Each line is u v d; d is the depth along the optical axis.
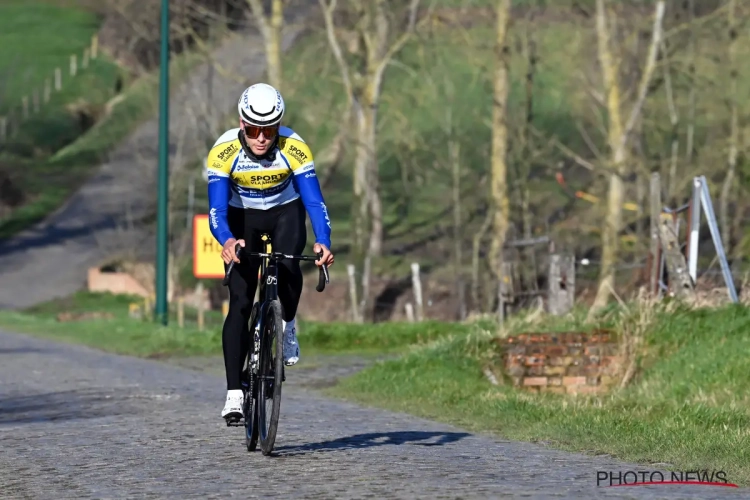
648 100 120.06
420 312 113.44
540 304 56.12
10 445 26.73
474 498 18.16
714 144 129.38
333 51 125.38
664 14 112.00
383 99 137.12
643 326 40.69
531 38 121.88
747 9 114.50
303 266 150.62
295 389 43.97
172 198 135.62
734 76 118.12
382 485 19.62
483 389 38.78
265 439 23.38
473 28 130.50
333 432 28.19
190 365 55.25
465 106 178.00
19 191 194.88
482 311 123.75
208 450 24.81
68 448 25.86
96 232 177.00
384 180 183.50
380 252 151.62
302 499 18.44
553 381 40.53
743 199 133.62
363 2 125.50
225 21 138.00
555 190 163.88
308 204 23.92
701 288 46.72
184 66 177.25
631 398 35.00
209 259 76.31
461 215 167.12
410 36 125.19
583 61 118.12
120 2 196.62
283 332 24.36
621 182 106.94
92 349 67.62
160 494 19.39
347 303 135.00
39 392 41.38
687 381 35.62
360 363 53.94
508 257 61.34
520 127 124.94
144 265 155.88
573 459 23.64
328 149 170.25
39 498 19.42
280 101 23.31
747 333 38.53
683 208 45.94
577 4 115.75
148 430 28.89
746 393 32.91
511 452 24.77
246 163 23.78
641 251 110.81
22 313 141.62
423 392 39.00
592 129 173.00
